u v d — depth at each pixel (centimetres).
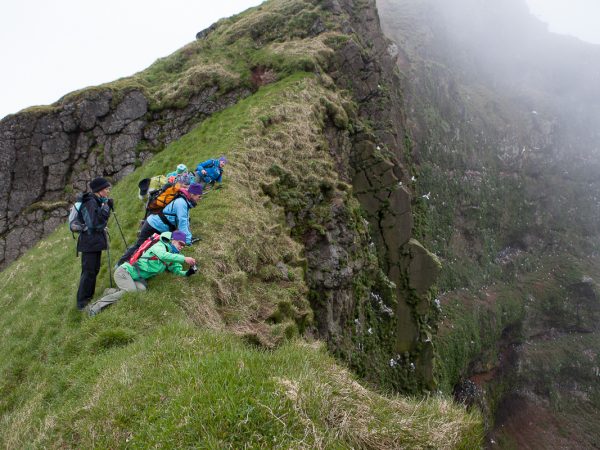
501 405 7006
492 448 6062
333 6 3628
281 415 585
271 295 1402
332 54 3266
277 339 1196
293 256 1723
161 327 936
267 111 2509
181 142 2783
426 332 3275
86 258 1123
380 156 3122
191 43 3728
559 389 7644
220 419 570
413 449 653
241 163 2008
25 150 3012
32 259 2144
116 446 614
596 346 8300
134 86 3156
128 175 2747
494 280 8462
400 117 4009
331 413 646
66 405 788
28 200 2983
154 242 1078
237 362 696
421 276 3173
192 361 723
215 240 1390
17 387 991
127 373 758
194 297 1127
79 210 1103
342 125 2889
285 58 3158
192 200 1169
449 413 762
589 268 9612
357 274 2462
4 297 1692
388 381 2747
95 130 3078
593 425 7006
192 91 3148
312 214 2175
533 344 8162
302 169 2256
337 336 2189
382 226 3136
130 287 1076
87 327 1005
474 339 6831
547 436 6700
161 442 564
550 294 8694
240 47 3512
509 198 9769
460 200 8506
